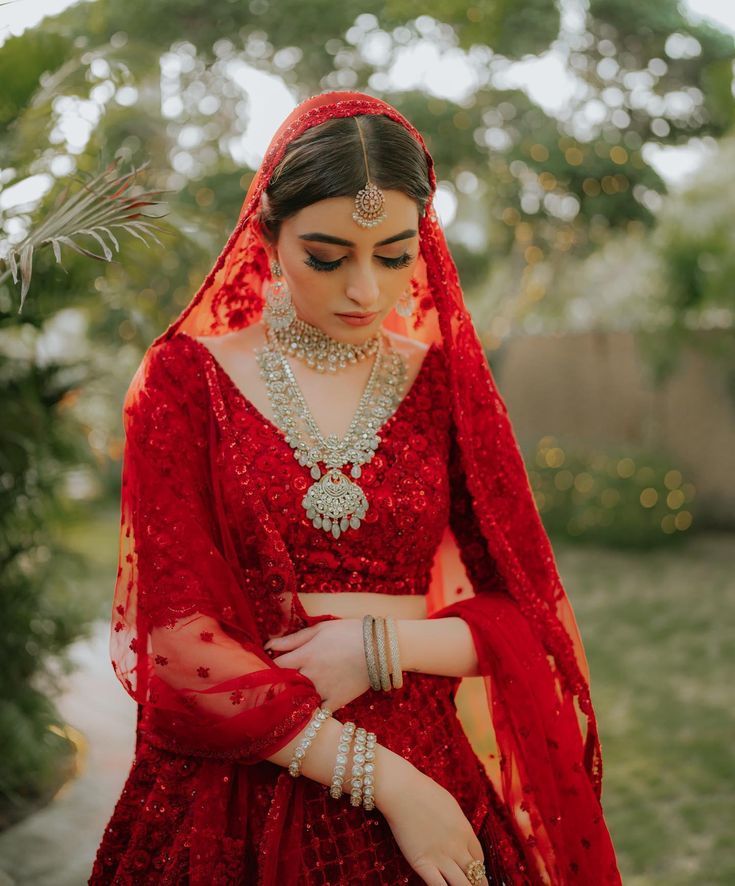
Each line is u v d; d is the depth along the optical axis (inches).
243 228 60.7
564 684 65.8
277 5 299.3
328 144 54.7
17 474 137.2
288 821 55.9
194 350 61.3
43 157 114.3
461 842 55.6
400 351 65.6
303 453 59.6
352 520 58.8
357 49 318.3
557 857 63.5
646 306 404.8
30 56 115.7
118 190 76.5
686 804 143.4
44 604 149.2
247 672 55.0
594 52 356.2
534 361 439.2
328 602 59.5
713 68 348.8
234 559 58.7
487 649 61.1
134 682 58.1
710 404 376.8
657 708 185.5
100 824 132.7
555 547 354.0
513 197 355.6
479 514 64.1
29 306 118.4
